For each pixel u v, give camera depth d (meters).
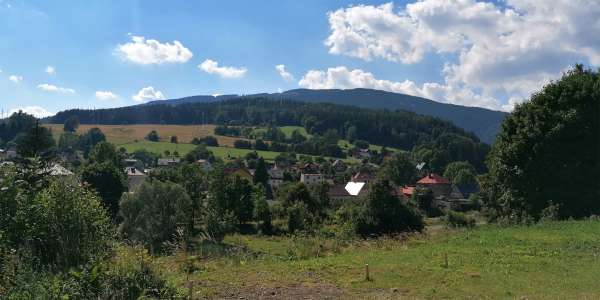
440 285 13.63
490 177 35.59
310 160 163.00
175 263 16.44
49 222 13.36
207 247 23.73
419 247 20.17
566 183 30.66
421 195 92.00
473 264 16.14
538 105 32.41
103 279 10.04
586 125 30.33
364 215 47.25
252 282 14.02
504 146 33.41
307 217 65.25
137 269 10.72
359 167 155.25
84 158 148.38
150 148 179.75
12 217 12.91
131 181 113.75
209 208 66.06
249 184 76.00
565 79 32.34
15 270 10.93
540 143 30.58
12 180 13.70
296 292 12.97
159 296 10.56
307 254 19.80
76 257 13.30
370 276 14.70
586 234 20.62
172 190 52.31
